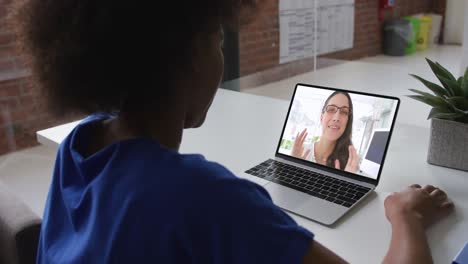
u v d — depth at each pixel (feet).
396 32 7.32
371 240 2.70
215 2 1.69
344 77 7.85
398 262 2.18
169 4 1.60
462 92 3.59
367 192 3.21
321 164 3.59
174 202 1.52
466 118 3.54
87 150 1.99
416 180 3.48
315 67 9.05
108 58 1.63
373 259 2.52
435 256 2.52
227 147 4.28
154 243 1.52
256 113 5.37
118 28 1.59
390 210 2.71
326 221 2.88
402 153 4.04
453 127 3.57
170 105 1.82
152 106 1.78
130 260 1.55
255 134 4.63
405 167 3.73
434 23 6.89
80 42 1.62
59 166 2.04
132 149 1.73
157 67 1.68
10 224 3.19
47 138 4.72
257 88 9.41
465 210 2.97
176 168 1.61
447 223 2.82
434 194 2.96
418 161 3.85
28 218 3.23
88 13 1.59
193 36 1.69
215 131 4.76
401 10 7.29
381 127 3.39
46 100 1.85
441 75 3.80
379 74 7.25
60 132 4.85
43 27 1.69
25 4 1.78
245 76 9.68
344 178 3.42
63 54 1.66
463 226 2.78
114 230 1.59
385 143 3.32
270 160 3.84
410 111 5.72
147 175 1.61
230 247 1.50
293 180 3.44
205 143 4.41
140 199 1.56
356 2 7.91
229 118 5.20
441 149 3.68
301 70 9.29
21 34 1.82
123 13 1.57
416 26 7.10
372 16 7.67
